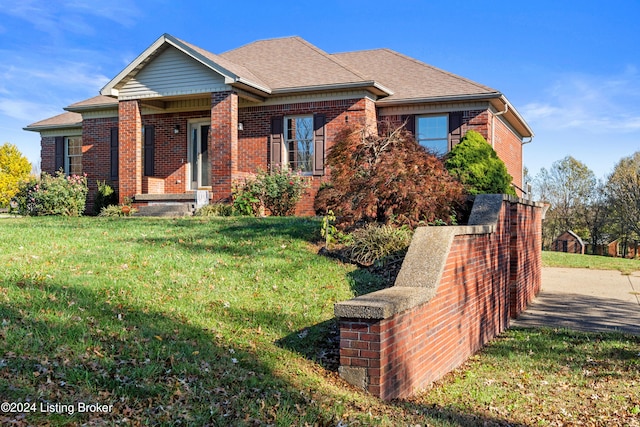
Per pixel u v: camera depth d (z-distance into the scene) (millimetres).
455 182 11055
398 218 10547
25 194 20297
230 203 17734
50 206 19297
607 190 43688
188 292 7609
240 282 8320
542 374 7801
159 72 18641
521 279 12656
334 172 11344
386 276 8891
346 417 4785
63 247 9766
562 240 43438
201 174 21047
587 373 7906
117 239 10984
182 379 4750
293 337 6648
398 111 19406
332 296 8078
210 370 5105
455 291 7812
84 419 3814
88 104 22094
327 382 5547
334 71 19156
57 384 4207
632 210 39750
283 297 7887
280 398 4871
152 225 13180
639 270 20891
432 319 6879
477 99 18250
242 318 6973
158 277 8086
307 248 10375
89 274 7879
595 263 23016
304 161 19375
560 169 52250
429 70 20891
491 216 10055
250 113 19734
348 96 18406
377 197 10359
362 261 9469
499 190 16141
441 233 7539
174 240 10961
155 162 21531
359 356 5551
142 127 21641
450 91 18719
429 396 6305
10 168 39500
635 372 7977
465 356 8297
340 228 11047
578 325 11289
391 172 10250
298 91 18438
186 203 17906
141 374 4664
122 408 4098
